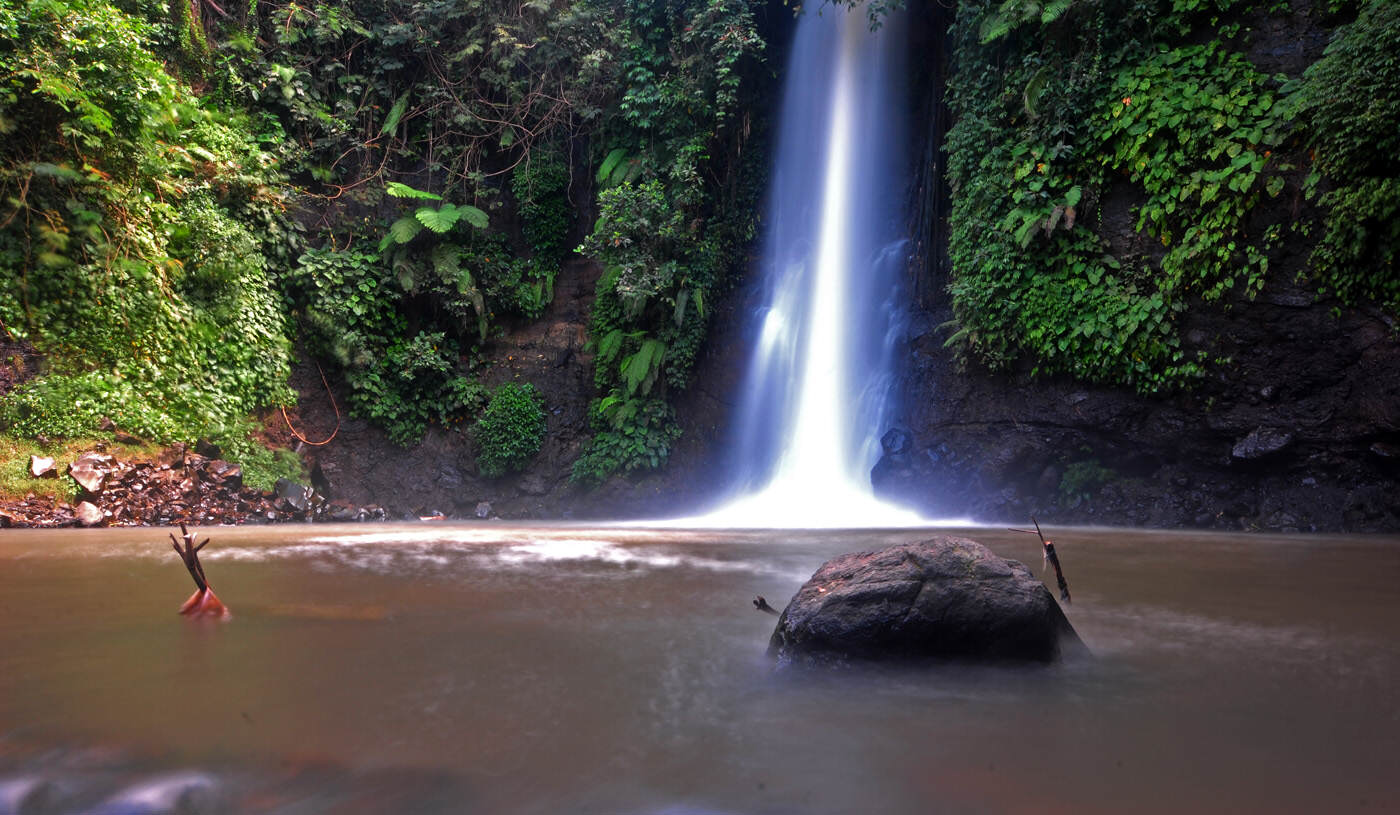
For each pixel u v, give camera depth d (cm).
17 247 1281
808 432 1769
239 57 1714
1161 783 209
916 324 1680
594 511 1717
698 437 1819
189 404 1409
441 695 285
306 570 634
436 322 1836
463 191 1889
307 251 1705
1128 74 1347
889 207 1828
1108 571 670
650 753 230
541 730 249
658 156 1847
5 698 278
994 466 1466
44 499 1141
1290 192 1228
